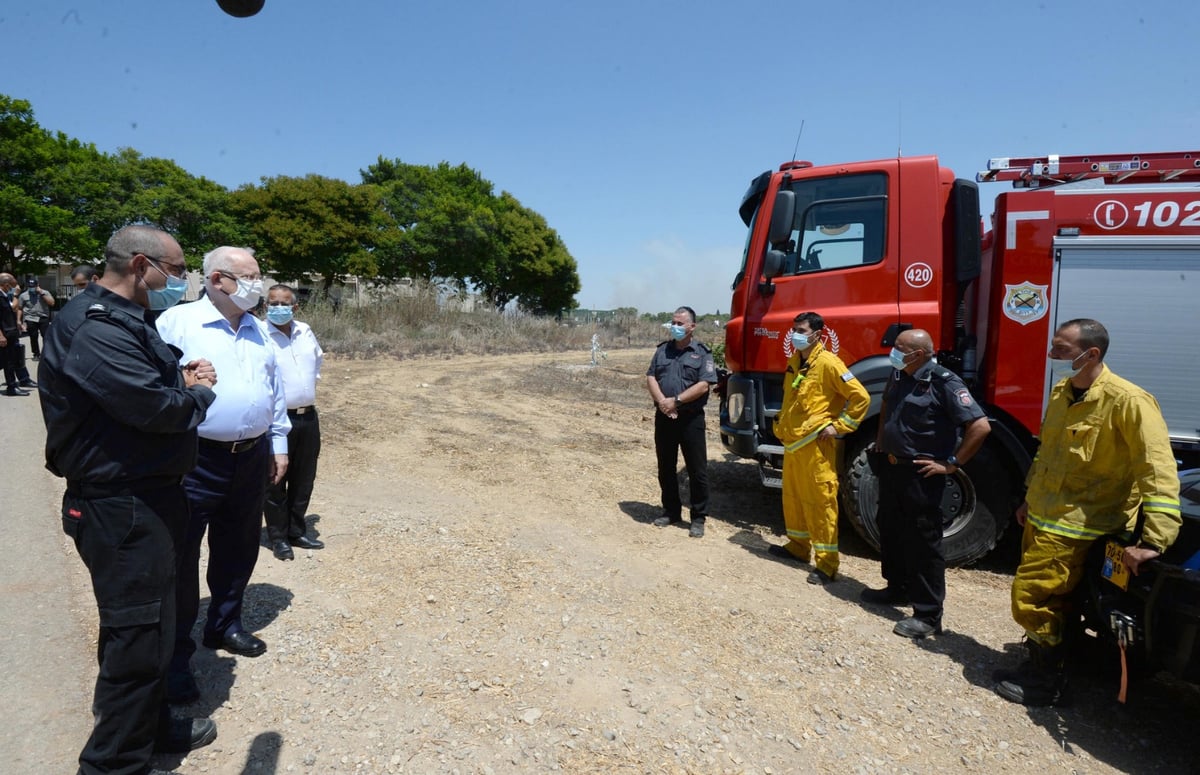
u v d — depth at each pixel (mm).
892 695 3455
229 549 3400
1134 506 3260
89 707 3010
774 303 5594
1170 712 3473
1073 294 4859
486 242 44375
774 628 4066
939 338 5207
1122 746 3170
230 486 3234
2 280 10383
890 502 4355
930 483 4090
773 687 3432
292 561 4676
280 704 3076
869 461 5297
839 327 5375
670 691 3324
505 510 6094
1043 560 3412
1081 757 3066
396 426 9656
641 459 8516
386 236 40031
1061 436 3414
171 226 32344
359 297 27812
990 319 5145
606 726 3018
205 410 2496
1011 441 4969
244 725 2920
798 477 4961
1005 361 5000
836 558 4867
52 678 3203
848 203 5434
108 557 2311
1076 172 5164
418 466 7570
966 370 5367
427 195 44250
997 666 3809
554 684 3324
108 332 2234
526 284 50438
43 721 2889
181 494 2520
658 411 5715
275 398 3934
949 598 4789
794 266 5582
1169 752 3133
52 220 27500
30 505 5574
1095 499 3342
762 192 5812
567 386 15242
